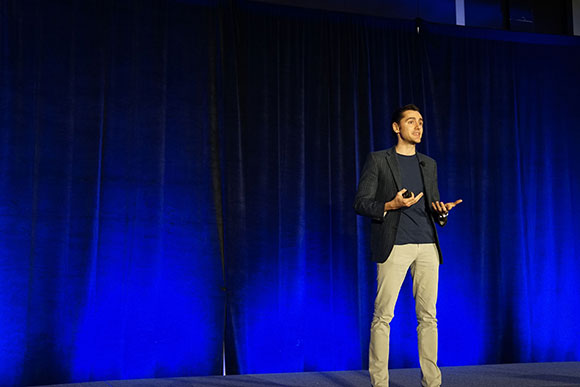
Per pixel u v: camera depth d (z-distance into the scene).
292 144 3.60
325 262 3.56
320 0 3.99
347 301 3.54
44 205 3.10
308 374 3.24
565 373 3.30
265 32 3.64
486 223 3.90
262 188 3.49
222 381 3.01
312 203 3.62
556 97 4.18
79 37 3.27
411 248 2.45
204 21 3.52
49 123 3.16
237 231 3.39
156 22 3.43
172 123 3.40
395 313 3.65
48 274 3.06
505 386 2.87
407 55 3.93
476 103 4.02
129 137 3.29
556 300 3.99
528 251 4.00
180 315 3.27
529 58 4.18
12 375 2.93
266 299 3.41
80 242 3.14
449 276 3.78
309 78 3.71
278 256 3.46
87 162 3.21
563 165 4.11
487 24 4.30
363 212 2.42
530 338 3.90
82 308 3.10
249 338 3.35
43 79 3.18
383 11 4.11
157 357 3.20
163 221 3.32
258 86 3.57
